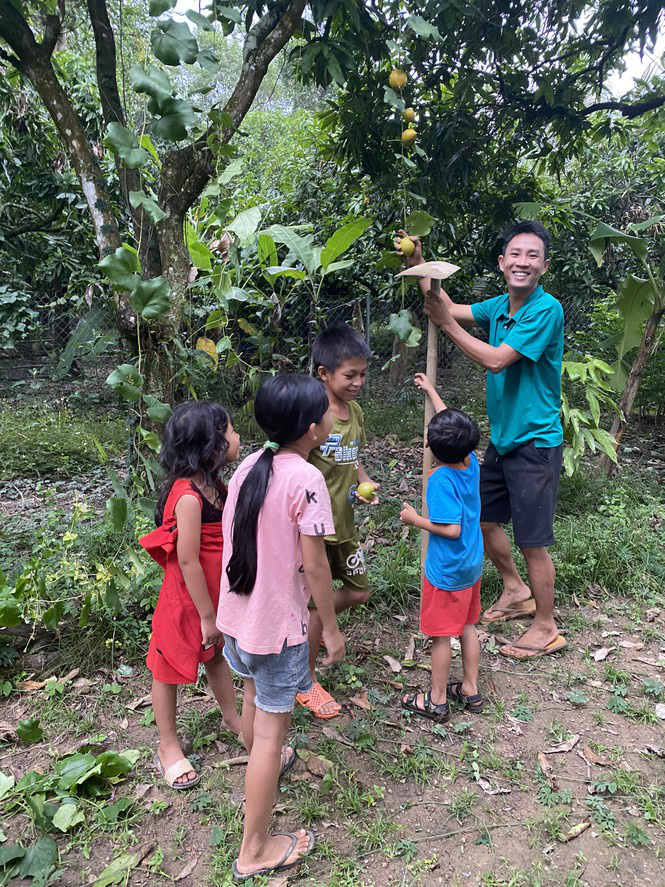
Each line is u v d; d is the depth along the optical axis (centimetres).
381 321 764
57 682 254
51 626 250
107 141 224
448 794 204
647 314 495
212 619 194
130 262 231
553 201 725
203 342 355
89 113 664
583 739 230
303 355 608
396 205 514
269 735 164
